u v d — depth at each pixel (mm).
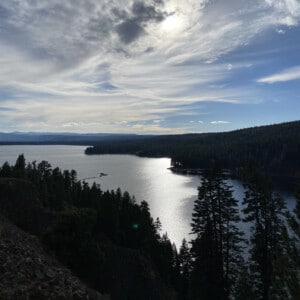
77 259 33375
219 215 35750
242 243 60438
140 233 65812
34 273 21672
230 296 37750
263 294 32469
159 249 62500
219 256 35562
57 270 24531
